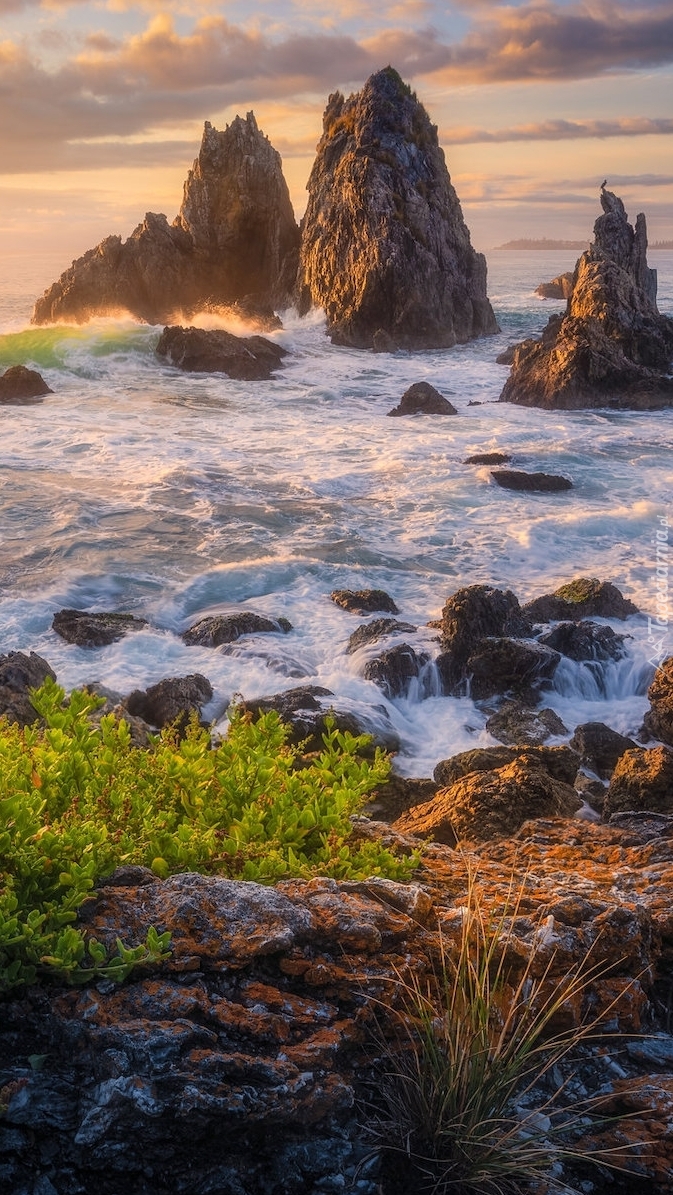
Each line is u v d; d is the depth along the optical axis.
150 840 4.74
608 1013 4.23
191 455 32.19
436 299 61.69
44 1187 3.27
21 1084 3.42
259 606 19.70
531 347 45.50
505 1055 3.66
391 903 4.59
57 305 69.81
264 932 4.05
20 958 3.76
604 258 50.97
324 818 5.27
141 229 71.25
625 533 24.50
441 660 16.94
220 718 15.19
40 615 18.62
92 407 41.31
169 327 52.03
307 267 67.75
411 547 23.36
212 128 71.25
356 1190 3.42
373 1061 3.82
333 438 35.59
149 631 17.88
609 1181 3.59
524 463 31.84
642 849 6.13
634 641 18.06
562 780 11.45
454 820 8.10
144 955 3.83
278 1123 3.42
